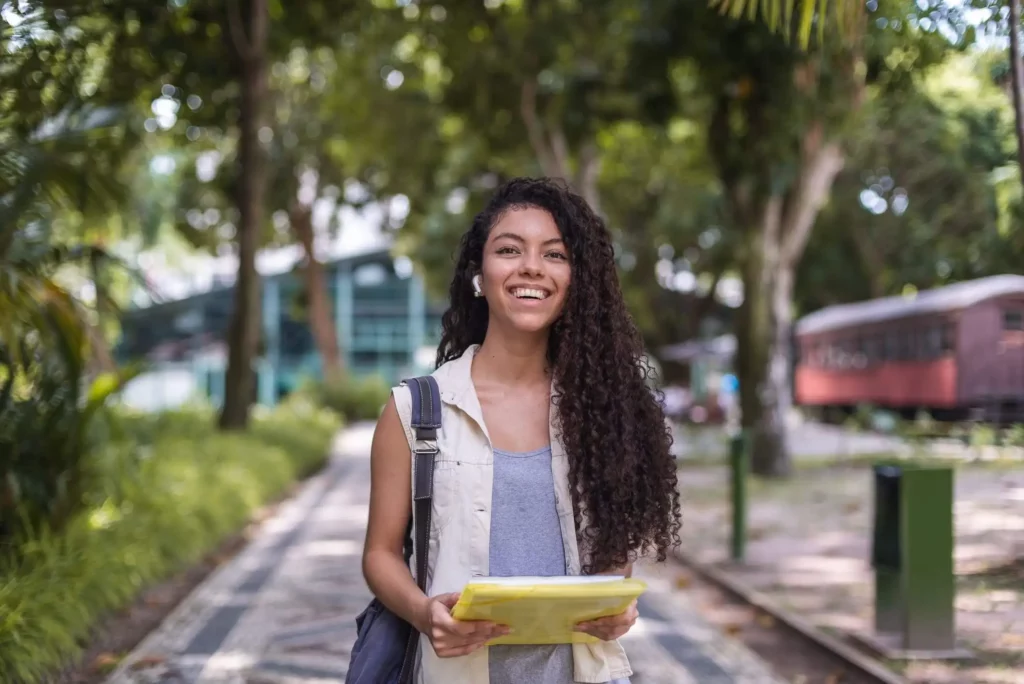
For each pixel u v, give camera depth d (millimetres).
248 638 6492
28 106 6008
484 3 14719
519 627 2104
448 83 16844
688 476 17844
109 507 7914
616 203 29656
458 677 2215
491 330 2453
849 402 30859
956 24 4805
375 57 17953
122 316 7871
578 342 2402
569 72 16016
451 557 2248
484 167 22344
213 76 12938
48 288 6180
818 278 31750
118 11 7555
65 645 5234
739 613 7699
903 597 5914
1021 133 4062
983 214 8453
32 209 5977
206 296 37062
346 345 44406
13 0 5457
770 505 13531
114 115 6965
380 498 2326
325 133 24156
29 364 6266
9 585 5098
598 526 2342
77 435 6930
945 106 8992
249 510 11750
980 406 19438
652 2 13719
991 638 6016
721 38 13102
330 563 9453
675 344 40656
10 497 6348
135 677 5520
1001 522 8250
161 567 7855
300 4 13875
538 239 2404
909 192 14336
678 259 34688
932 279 14734
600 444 2344
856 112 12664
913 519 5859
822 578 8773
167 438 13055
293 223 31391
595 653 2250
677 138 22438
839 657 6082
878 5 5016
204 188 24250
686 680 5754
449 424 2324
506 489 2297
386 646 2297
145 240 24766
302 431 20656
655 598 8297
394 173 22062
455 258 2621
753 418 16438
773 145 13820
